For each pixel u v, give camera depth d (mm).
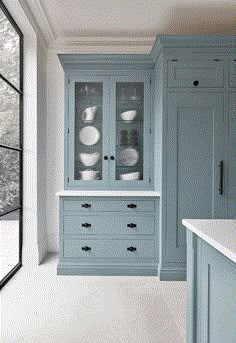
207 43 3574
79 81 4074
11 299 3088
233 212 3658
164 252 3660
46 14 3840
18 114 3975
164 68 3596
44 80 4469
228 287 1334
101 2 3609
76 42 4605
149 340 2389
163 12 3848
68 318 2723
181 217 3654
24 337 2412
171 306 2969
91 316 2766
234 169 3648
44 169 4516
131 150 4109
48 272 3865
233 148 3648
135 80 4082
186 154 3635
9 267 3723
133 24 4168
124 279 3668
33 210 4090
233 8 3760
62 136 4637
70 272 3793
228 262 1328
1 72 3369
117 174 4109
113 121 4094
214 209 3650
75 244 3811
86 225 3795
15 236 3922
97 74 4082
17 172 3938
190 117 3627
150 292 3295
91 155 4105
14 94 3807
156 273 3793
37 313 2805
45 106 4543
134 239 3809
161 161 3643
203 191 3648
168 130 3621
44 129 4492
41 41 4258
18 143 3979
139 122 4109
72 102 4074
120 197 3793
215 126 3635
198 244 1725
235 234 1558
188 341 1828
